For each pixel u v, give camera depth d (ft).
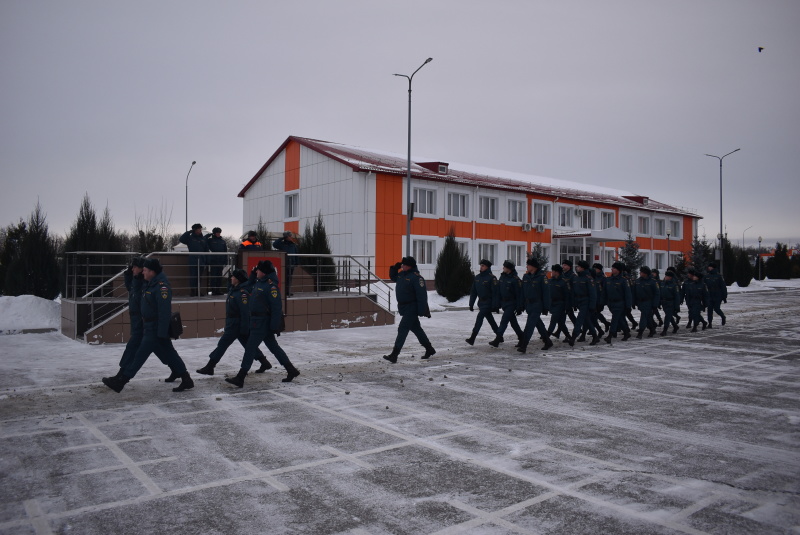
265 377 30.27
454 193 108.99
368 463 17.10
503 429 20.79
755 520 13.29
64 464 16.89
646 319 48.98
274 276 28.07
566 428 20.97
